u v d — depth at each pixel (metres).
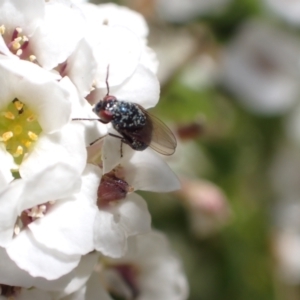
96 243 0.06
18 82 0.06
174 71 0.09
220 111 0.10
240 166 0.10
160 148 0.07
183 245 0.10
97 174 0.06
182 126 0.08
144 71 0.07
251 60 0.10
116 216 0.07
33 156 0.06
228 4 0.10
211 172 0.10
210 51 0.10
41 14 0.06
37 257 0.06
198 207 0.09
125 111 0.06
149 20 0.10
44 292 0.06
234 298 0.10
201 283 0.10
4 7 0.06
